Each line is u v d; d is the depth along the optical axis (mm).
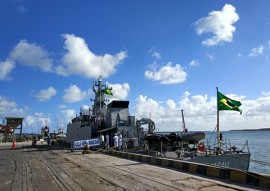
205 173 11531
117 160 18188
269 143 85562
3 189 9703
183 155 18031
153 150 21391
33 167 15570
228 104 18547
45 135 82688
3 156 24297
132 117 31984
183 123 23938
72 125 44438
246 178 9547
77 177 11656
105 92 41812
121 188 9234
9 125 66625
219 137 20125
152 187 9211
